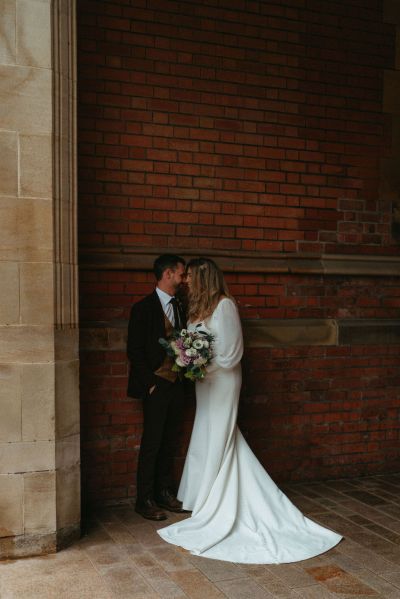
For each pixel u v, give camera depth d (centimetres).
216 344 418
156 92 475
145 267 466
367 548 387
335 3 523
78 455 396
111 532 409
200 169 488
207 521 406
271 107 507
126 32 465
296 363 515
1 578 340
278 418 511
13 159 362
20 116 362
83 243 457
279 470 513
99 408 459
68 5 380
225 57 492
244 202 502
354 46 532
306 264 518
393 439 549
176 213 482
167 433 458
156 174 477
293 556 371
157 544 389
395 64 545
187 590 329
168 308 447
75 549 381
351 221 536
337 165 530
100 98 460
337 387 529
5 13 358
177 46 479
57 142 374
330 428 529
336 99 528
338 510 455
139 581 338
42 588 329
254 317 507
